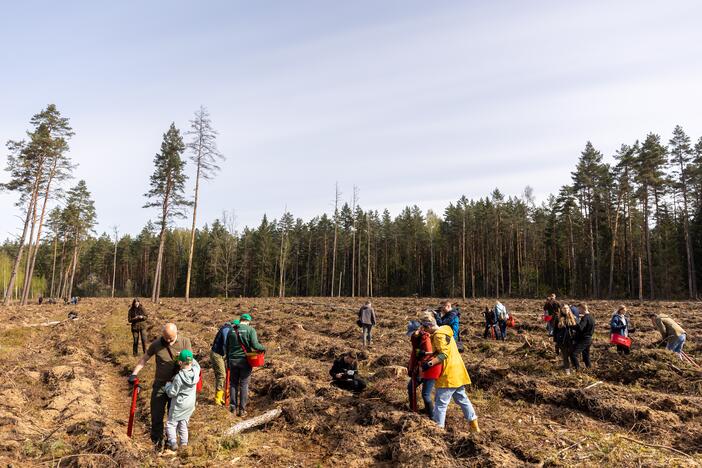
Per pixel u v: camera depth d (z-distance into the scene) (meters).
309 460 6.42
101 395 9.98
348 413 8.00
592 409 8.09
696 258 49.41
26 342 17.52
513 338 17.11
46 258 82.62
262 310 31.94
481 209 67.12
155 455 6.22
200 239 97.00
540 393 8.93
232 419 8.08
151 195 42.62
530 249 69.94
